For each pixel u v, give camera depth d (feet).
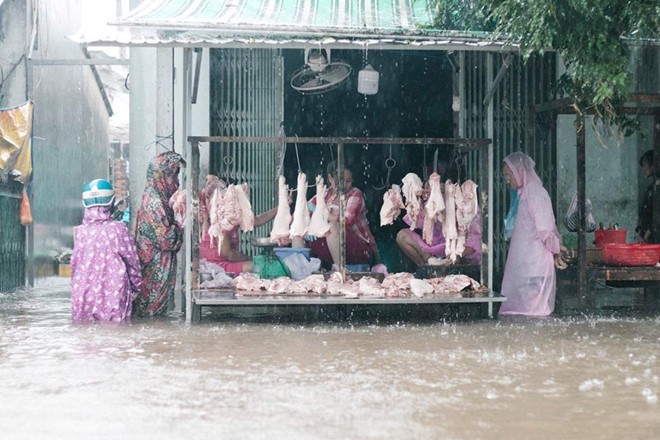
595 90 29.60
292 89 43.88
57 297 45.60
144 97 41.37
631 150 45.70
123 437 14.93
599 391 18.86
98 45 29.09
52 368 21.81
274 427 15.56
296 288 32.17
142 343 26.45
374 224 46.47
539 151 40.09
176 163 34.17
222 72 42.52
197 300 30.17
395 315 34.58
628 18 28.60
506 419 16.20
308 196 45.24
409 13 34.68
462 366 22.06
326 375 20.77
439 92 45.29
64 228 71.87
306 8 34.68
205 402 17.71
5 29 50.60
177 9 33.12
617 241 37.27
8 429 15.57
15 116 47.42
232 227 33.04
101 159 102.06
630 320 32.17
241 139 31.76
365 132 45.16
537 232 33.99
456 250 33.55
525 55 29.04
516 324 31.09
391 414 16.58
